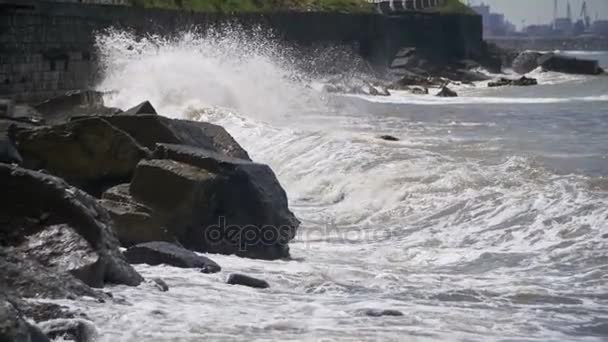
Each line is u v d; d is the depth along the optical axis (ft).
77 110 242.37
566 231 155.94
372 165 212.84
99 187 158.30
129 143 157.07
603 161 224.74
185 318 101.40
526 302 117.29
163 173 143.33
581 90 604.08
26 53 368.68
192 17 516.73
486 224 165.89
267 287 122.11
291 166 226.38
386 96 566.36
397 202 185.16
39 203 118.73
